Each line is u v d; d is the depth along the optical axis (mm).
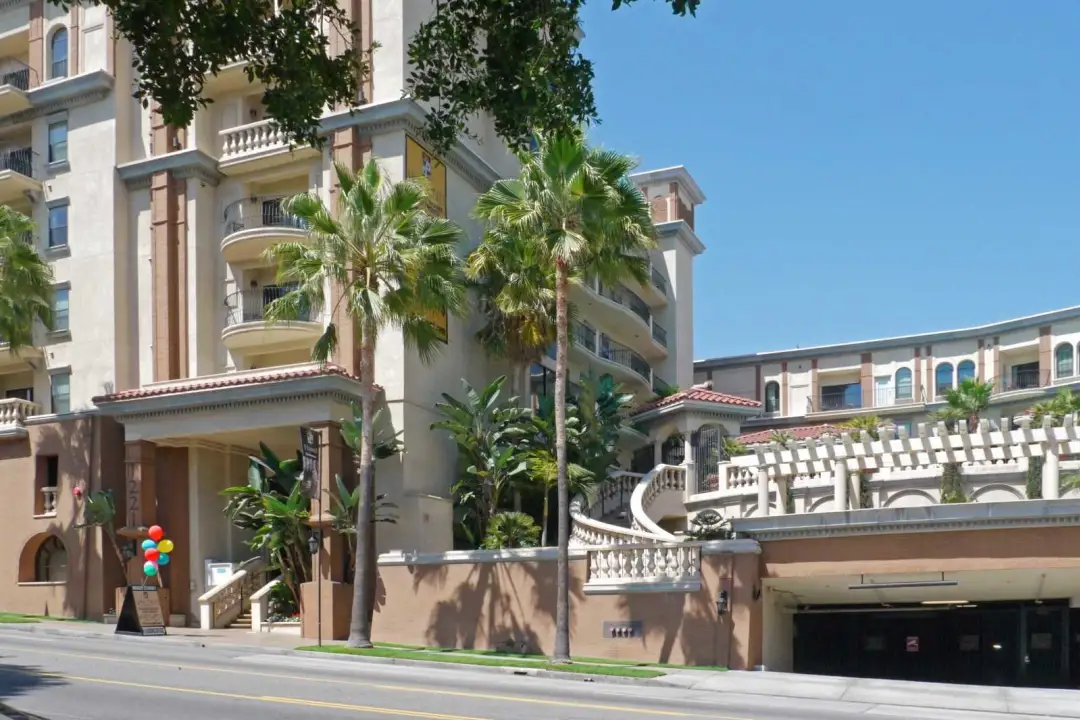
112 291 36594
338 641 28141
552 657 24203
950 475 25406
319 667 22141
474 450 31766
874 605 30969
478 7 13055
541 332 33812
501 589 27172
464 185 36562
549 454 31906
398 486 31375
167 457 34219
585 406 33188
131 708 14641
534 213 24797
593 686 20641
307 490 28250
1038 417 46312
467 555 27750
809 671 31875
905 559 23547
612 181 25250
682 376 51500
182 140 36906
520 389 36375
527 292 30938
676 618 24859
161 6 12289
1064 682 29141
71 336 37094
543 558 26828
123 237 37188
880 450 25922
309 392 30625
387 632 28422
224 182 36969
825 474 27578
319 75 13656
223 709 14766
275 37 13320
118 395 33125
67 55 39000
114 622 32781
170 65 12781
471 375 35750
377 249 26641
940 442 25188
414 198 26906
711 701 18641
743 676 22328
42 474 36281
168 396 32250
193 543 34062
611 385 34406
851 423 45000
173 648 25047
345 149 33594
